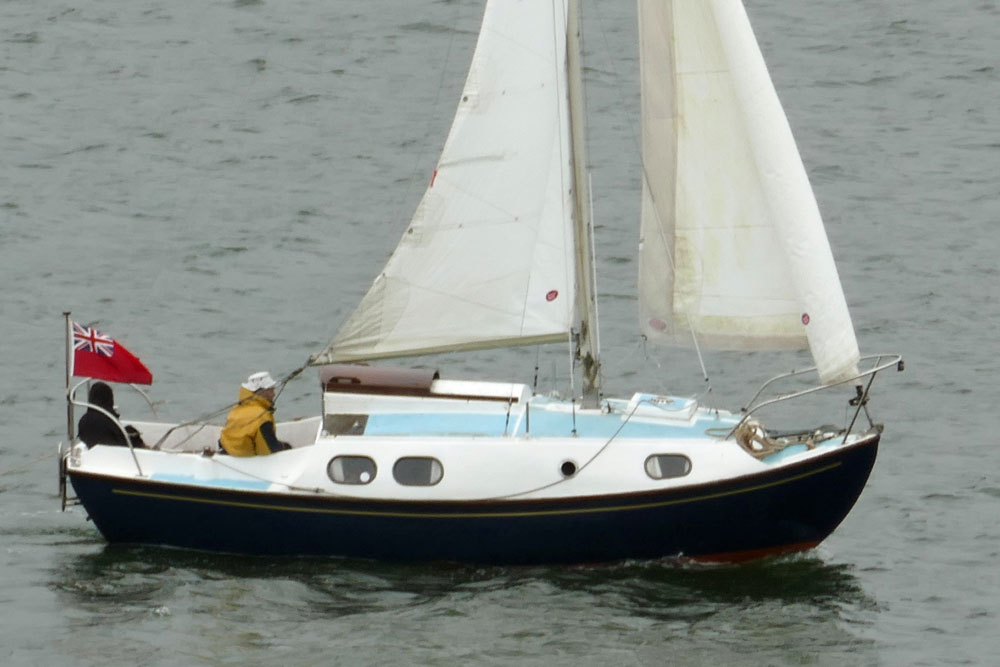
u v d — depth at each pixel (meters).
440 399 95.88
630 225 162.75
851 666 86.94
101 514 96.25
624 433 93.62
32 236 159.38
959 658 88.44
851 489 93.56
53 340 135.88
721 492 92.19
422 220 93.81
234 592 92.69
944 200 170.25
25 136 187.38
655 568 95.06
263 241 159.88
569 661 86.12
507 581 93.75
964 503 108.19
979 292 147.00
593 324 95.19
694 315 94.00
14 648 87.31
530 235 93.56
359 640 87.88
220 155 183.25
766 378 130.12
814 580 95.94
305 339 138.50
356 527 94.00
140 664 85.88
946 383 128.38
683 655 87.00
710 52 90.88
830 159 182.75
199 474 95.38
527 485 92.75
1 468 111.94
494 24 91.69
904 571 98.44
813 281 91.88
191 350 135.50
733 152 91.75
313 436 100.69
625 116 195.12
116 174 176.75
